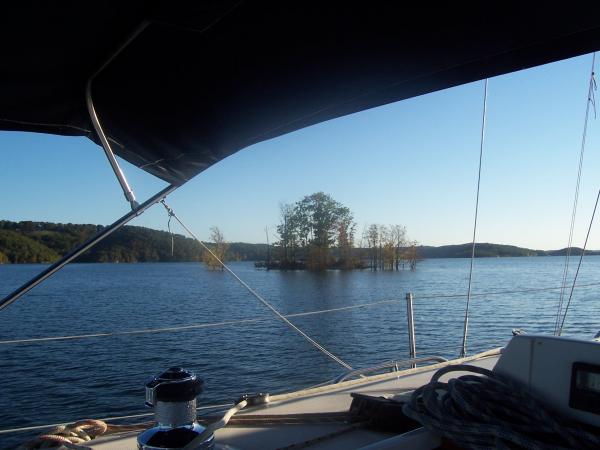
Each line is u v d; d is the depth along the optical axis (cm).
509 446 170
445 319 2298
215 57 202
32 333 2128
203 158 273
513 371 196
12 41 177
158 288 5062
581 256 470
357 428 247
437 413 191
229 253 13662
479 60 205
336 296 4234
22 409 1009
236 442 233
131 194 245
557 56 197
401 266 11031
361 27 186
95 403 1049
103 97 224
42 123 239
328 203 9562
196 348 1645
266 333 1961
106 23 174
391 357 1548
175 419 178
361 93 228
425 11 177
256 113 241
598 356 176
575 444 165
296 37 191
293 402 299
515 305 2719
